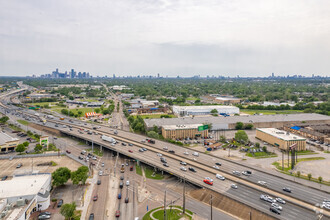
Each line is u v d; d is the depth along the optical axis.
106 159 182.88
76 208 113.69
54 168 161.12
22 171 155.50
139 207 115.50
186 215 108.00
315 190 125.81
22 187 118.25
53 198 122.38
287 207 108.00
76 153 196.75
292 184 132.88
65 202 119.06
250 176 142.25
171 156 172.38
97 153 197.50
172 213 109.69
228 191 122.19
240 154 194.50
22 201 103.44
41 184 122.25
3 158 178.50
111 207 115.19
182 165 155.88
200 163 157.75
